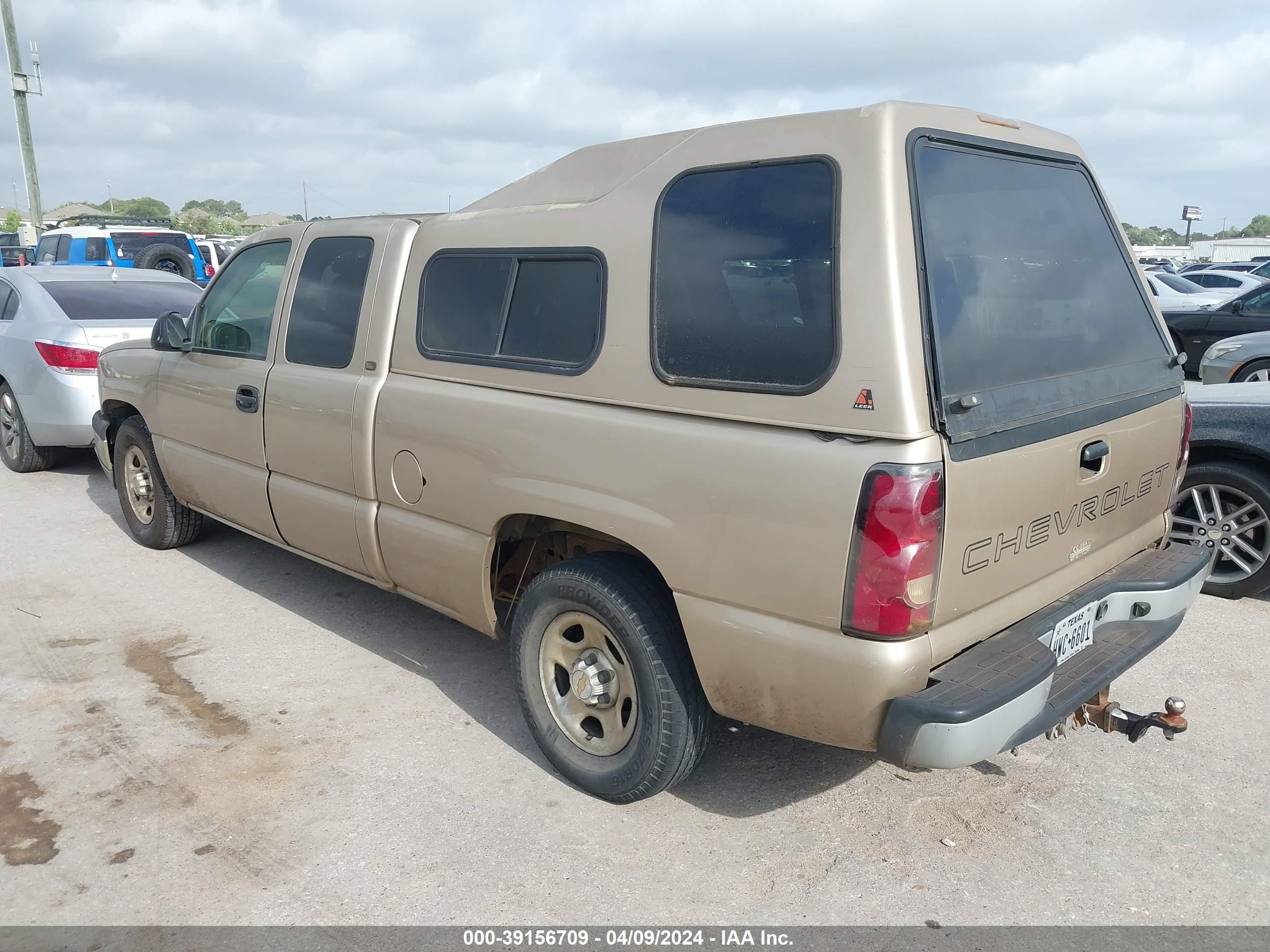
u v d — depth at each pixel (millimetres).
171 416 5172
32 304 7555
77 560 5688
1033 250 2943
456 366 3504
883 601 2379
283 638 4586
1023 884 2846
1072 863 2941
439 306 3623
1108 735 3709
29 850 2994
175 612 4887
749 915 2711
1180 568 3295
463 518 3465
